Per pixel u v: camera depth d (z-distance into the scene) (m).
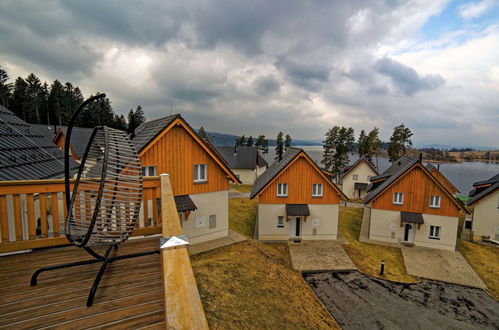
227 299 9.53
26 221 6.82
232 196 34.78
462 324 11.57
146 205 5.23
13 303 3.31
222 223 16.80
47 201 9.60
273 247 18.94
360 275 15.45
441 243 20.00
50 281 3.80
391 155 57.84
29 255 4.59
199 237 15.72
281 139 95.62
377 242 21.12
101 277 3.86
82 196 4.43
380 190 21.22
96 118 71.94
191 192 15.06
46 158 9.09
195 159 15.05
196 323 1.68
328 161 58.16
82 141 35.41
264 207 20.25
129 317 3.11
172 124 13.59
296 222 20.58
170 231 2.96
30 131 11.05
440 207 19.88
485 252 20.55
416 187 20.30
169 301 1.87
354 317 11.46
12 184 4.14
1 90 56.94
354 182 41.62
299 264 16.42
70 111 68.19
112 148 3.86
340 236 21.58
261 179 27.11
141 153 13.00
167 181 5.18
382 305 12.56
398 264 17.52
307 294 12.59
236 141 109.62
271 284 11.58
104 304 3.32
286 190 20.25
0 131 8.33
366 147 65.06
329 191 20.22
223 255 14.30
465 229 26.39
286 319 9.12
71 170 9.29
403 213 20.58
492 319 12.02
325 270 15.77
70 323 3.00
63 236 4.52
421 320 11.67
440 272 16.52
